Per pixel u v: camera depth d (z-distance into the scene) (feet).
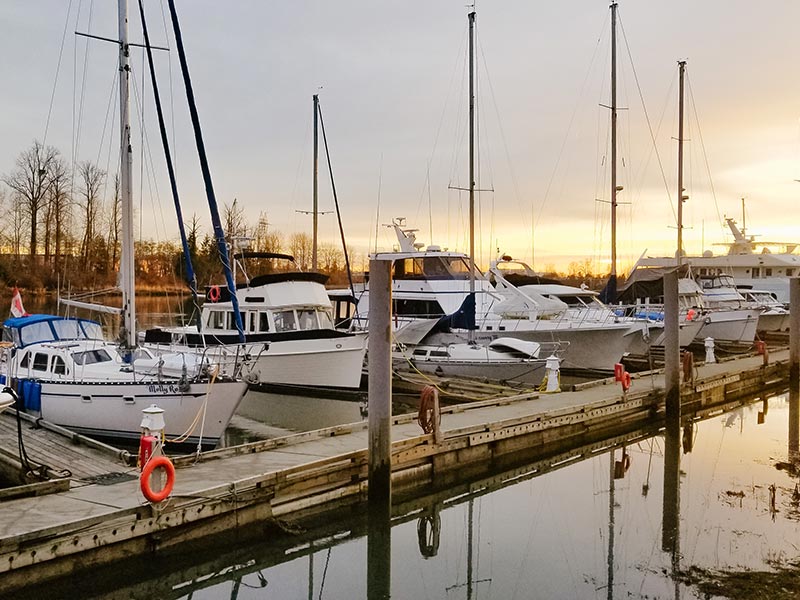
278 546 30.68
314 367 64.34
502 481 42.11
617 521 33.83
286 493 31.73
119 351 48.85
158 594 26.55
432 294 78.23
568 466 45.44
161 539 26.81
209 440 41.88
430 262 80.59
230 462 33.86
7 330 51.75
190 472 31.83
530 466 45.19
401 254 80.89
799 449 48.91
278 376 63.36
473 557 30.04
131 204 49.55
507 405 51.75
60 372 46.37
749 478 41.09
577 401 53.52
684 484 40.06
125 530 25.58
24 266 158.40
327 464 33.42
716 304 118.11
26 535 23.15
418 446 38.14
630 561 28.66
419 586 27.48
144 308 145.18
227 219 184.34
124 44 49.70
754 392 74.02
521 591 26.45
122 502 27.17
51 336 50.96
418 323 71.72
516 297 79.25
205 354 45.14
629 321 82.64
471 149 78.89
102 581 25.16
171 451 41.68
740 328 108.58
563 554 29.86
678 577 26.73
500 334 75.20
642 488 39.52
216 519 28.55
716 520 33.40
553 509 36.19
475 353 68.03
